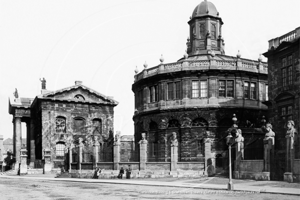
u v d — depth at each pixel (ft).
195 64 190.80
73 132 246.06
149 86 205.16
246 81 192.03
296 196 78.02
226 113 185.47
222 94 188.85
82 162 181.57
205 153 148.56
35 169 228.22
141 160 154.81
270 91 146.41
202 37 217.77
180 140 189.37
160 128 194.59
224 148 182.60
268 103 146.92
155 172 151.02
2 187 115.24
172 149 150.51
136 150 203.41
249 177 125.18
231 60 190.49
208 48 213.87
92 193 89.97
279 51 141.90
